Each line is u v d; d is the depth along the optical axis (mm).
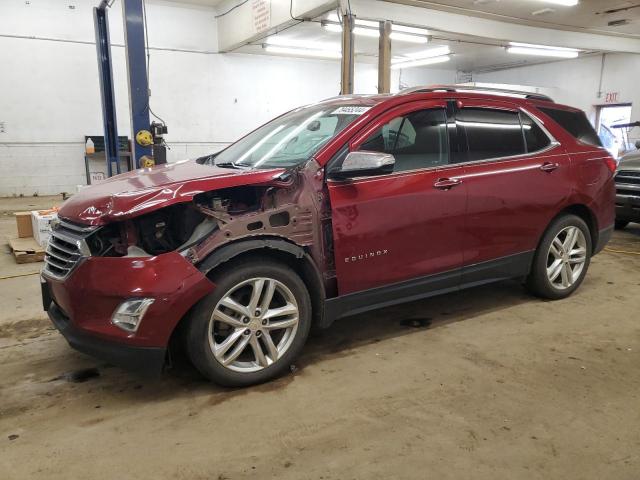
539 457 2301
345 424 2562
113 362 2611
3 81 12609
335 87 17734
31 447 2379
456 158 3576
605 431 2504
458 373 3105
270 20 11930
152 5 14125
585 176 4246
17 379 3064
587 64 18000
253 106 16234
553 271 4285
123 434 2482
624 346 3494
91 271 2564
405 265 3359
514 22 12875
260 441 2422
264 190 2887
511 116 3936
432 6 11258
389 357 3334
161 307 2566
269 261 2881
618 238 7129
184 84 14961
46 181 13461
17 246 6207
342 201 3061
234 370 2854
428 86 3641
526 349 3445
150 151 7504
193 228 2818
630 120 16859
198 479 2156
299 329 3020
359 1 10289
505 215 3787
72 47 13172
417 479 2154
